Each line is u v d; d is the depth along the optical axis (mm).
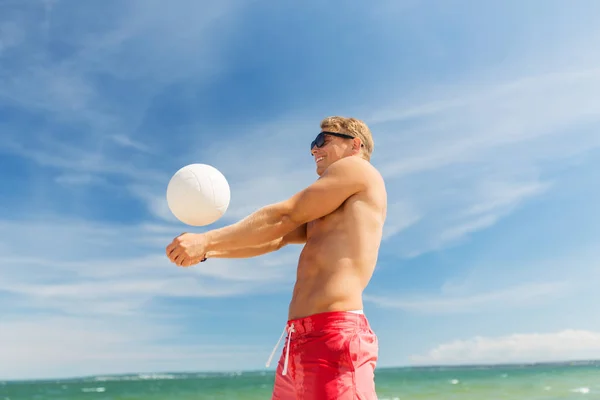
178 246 2244
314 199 2438
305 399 2283
